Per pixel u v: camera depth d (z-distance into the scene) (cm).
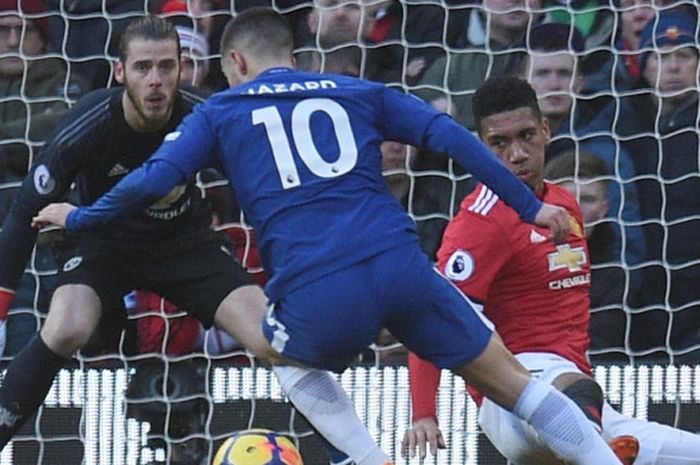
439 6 2638
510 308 1919
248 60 1736
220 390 2417
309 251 1612
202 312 1952
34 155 2588
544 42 2627
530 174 1898
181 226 1955
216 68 2611
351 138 1655
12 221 1905
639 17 2627
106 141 1881
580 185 2578
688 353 2491
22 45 2614
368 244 1612
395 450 2400
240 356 2422
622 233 2562
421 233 2570
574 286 1928
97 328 2398
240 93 1667
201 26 2620
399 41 2630
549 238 1897
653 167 2588
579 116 2609
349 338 1619
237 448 1798
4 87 2609
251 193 1644
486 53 2628
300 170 1633
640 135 2597
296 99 1661
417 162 2578
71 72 2623
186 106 1903
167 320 2427
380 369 2400
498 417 1906
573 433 1675
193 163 1638
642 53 2620
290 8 2639
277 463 1783
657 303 2544
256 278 2520
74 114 1892
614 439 1848
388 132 1680
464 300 1669
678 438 1959
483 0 2633
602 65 2622
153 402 2414
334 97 1667
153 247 1950
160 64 1817
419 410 1864
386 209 1641
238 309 1916
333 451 1772
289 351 1639
